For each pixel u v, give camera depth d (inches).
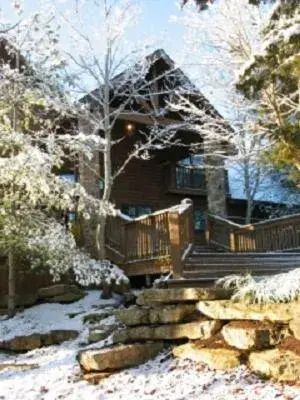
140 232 459.2
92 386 257.8
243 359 241.1
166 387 238.2
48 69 429.1
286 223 487.8
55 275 424.5
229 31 498.3
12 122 430.6
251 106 497.4
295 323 231.9
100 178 580.7
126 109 687.1
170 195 838.5
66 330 378.9
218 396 216.8
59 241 404.8
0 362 339.0
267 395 208.2
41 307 459.8
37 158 360.8
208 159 615.2
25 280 479.2
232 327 252.4
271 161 289.3
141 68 624.1
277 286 255.6
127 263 471.2
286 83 277.9
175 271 371.9
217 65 559.5
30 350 371.6
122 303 446.9
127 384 250.4
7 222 407.5
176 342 283.1
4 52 500.1
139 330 297.3
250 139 533.3
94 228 526.9
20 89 408.2
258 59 239.5
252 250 512.1
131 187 786.8
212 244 545.6
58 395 252.7
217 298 283.4
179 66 601.0
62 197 401.4
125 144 780.0
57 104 431.5
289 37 219.1
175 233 378.0
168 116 715.4
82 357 279.4
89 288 509.4
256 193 922.7
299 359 218.4
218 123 576.4
